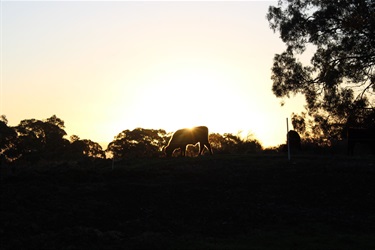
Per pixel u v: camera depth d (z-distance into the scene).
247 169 22.02
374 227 14.23
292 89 37.75
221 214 15.74
